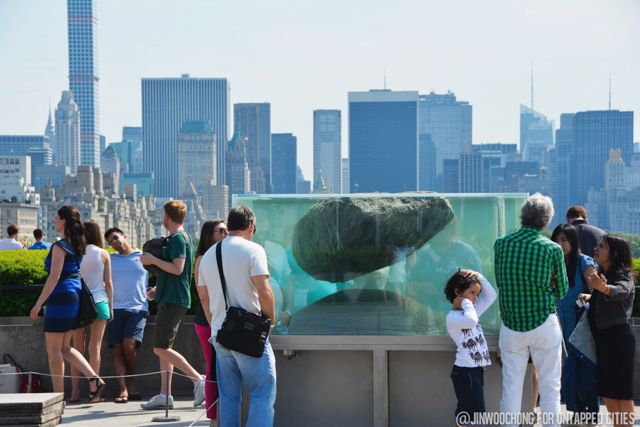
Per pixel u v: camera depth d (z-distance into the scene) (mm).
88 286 11102
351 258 8719
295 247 8852
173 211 10367
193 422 9844
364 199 8805
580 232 10797
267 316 7977
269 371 7961
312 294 8805
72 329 10562
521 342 8117
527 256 8062
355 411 8859
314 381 8922
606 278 8953
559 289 8195
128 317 11422
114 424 9844
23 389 11391
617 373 8773
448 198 8766
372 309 8734
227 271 8000
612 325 8820
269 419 7918
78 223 10578
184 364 10406
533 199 8242
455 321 8188
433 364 8797
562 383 10352
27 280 12102
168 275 10344
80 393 11945
